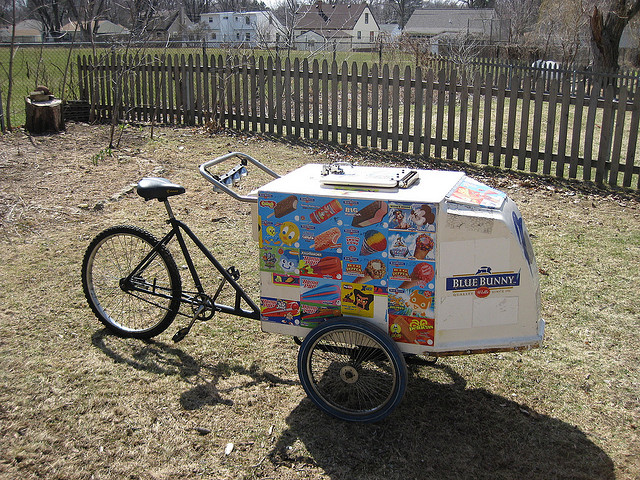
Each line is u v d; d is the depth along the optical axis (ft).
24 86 49.88
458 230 9.75
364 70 32.19
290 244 10.73
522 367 13.09
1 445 10.17
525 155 29.14
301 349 10.94
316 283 10.76
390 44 80.53
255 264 17.87
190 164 28.84
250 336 14.07
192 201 23.29
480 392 12.18
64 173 26.30
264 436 10.70
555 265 18.19
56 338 13.53
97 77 39.60
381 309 10.47
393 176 10.89
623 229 21.42
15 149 30.14
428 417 11.36
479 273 9.91
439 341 10.34
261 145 33.63
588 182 27.55
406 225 9.91
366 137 33.35
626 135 38.17
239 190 24.91
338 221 10.29
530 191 26.05
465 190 10.51
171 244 19.01
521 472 10.01
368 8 199.11
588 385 12.44
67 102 38.83
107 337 13.71
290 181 11.23
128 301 14.69
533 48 82.79
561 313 15.35
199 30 158.51
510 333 10.16
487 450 10.51
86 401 11.40
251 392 11.95
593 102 26.68
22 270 16.81
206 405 11.48
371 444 10.57
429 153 31.73
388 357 10.38
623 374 12.83
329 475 9.81
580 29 75.82
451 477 9.84
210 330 14.26
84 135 34.58
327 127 34.45
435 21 199.62
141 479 9.62
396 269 10.17
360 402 11.41
